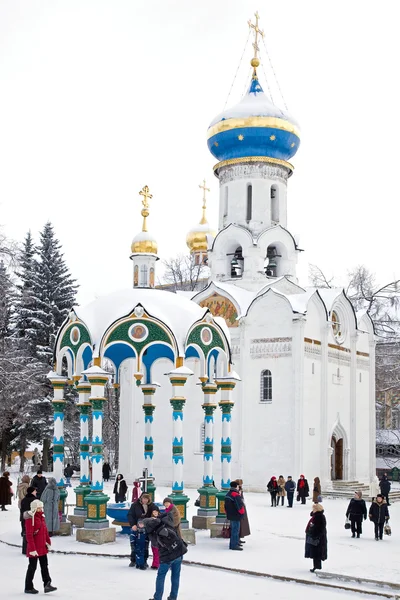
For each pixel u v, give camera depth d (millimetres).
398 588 17938
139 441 51375
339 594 17766
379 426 70000
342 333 51812
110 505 25656
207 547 23875
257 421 47594
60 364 27672
